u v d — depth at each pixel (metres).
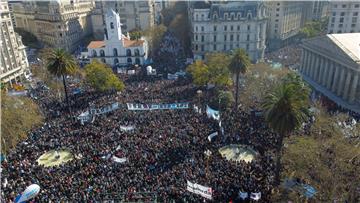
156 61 140.25
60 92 92.25
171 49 162.50
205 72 92.06
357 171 43.94
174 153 55.50
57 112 79.00
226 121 69.62
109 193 45.41
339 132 54.62
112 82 90.25
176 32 165.88
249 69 90.88
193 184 44.47
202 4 141.62
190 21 158.00
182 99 85.44
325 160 46.22
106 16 132.75
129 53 136.88
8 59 112.38
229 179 47.88
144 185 47.25
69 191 46.00
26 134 65.19
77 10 182.25
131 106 77.19
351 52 87.81
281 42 170.00
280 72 87.81
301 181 47.69
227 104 78.62
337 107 85.00
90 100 87.25
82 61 140.50
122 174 49.75
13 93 82.94
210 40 136.88
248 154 59.09
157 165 52.22
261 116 72.00
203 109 77.56
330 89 98.62
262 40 137.25
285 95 47.16
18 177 49.84
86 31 190.62
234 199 44.78
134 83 102.12
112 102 83.38
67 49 161.50
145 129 64.69
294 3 176.62
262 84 83.06
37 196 44.69
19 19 194.12
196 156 54.56
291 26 181.12
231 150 60.19
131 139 60.47
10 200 44.62
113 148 57.66
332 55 95.12
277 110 47.31
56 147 60.84
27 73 124.31
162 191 45.84
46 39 170.50
